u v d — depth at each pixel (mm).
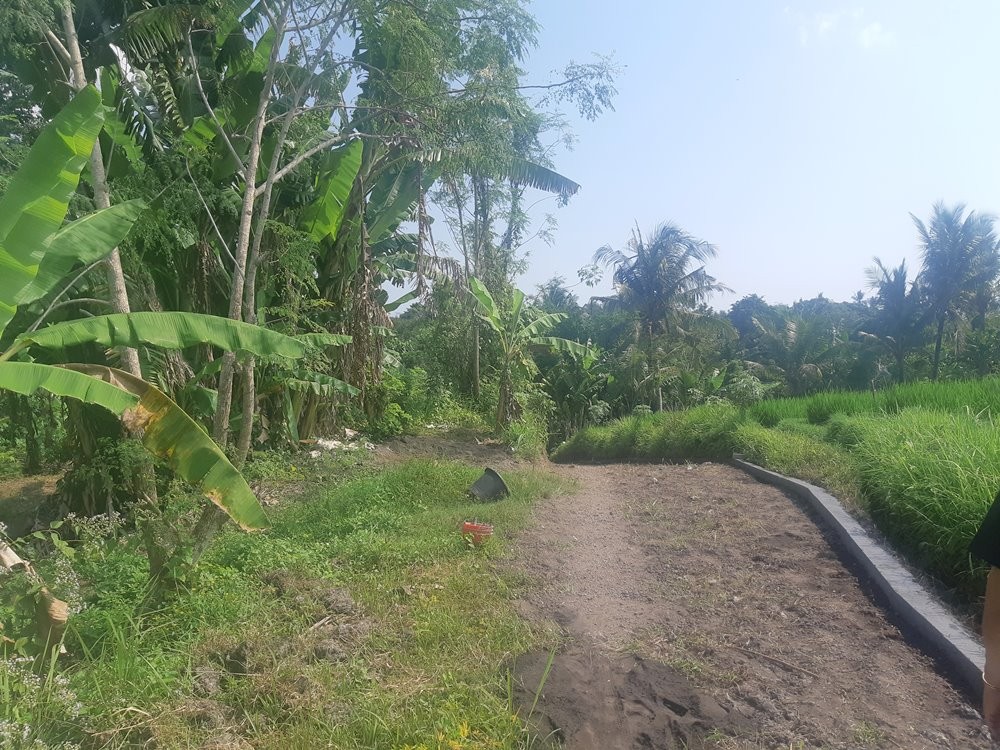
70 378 4516
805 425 12141
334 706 3297
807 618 4555
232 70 9547
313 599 4773
